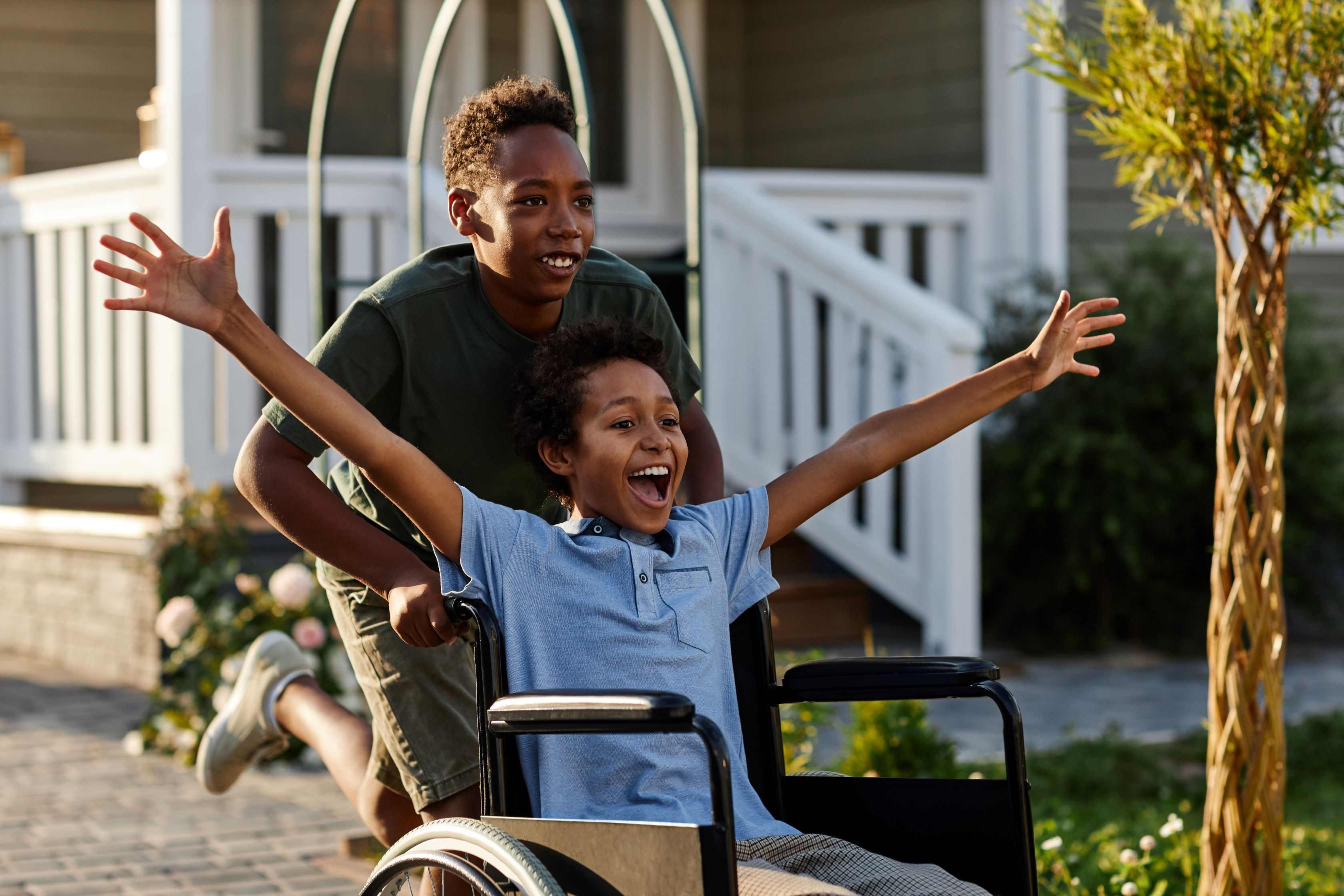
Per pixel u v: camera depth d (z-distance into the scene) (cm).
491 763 222
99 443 673
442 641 236
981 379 268
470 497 237
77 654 678
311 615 540
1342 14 293
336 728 338
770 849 230
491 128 256
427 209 666
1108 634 746
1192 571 755
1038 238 805
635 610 238
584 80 496
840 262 679
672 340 295
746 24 952
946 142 850
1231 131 307
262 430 253
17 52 812
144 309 208
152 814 459
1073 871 369
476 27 862
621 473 244
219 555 584
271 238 784
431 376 263
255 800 478
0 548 730
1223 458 307
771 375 705
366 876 397
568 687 233
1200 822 439
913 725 423
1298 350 758
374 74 855
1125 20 320
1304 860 398
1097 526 721
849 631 703
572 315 275
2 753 534
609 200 900
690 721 195
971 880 240
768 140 955
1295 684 675
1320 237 861
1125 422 728
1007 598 745
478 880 209
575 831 211
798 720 456
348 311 261
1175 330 732
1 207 725
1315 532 746
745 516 259
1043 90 800
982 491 731
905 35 869
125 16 831
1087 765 491
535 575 237
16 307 722
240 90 828
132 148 835
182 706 533
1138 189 344
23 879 391
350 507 266
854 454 265
